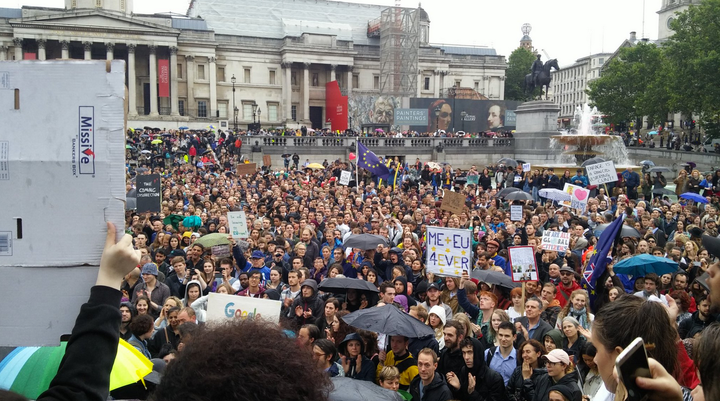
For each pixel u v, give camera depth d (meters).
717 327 3.24
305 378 2.21
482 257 15.57
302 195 32.88
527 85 65.31
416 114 83.94
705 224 21.20
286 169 57.00
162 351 9.66
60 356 5.70
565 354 7.91
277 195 30.64
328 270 15.16
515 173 41.66
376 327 9.63
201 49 110.56
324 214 24.62
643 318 4.08
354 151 73.31
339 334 11.02
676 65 73.75
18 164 3.25
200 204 28.08
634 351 2.96
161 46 105.69
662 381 2.93
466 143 77.06
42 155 3.25
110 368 2.84
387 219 21.94
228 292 13.04
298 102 119.06
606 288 12.91
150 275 13.08
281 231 20.83
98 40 99.69
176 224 22.75
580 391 7.66
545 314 11.87
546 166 45.34
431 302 12.85
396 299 13.12
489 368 9.07
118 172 3.28
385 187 36.59
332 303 11.30
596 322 4.26
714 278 3.91
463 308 13.12
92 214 3.27
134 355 6.53
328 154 72.88
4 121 3.27
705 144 79.31
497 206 29.45
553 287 12.18
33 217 3.28
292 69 118.88
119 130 3.28
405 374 9.61
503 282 13.31
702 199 26.22
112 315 2.92
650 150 73.88
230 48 114.00
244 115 115.94
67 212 3.27
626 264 13.49
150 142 71.06
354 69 123.06
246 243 18.36
